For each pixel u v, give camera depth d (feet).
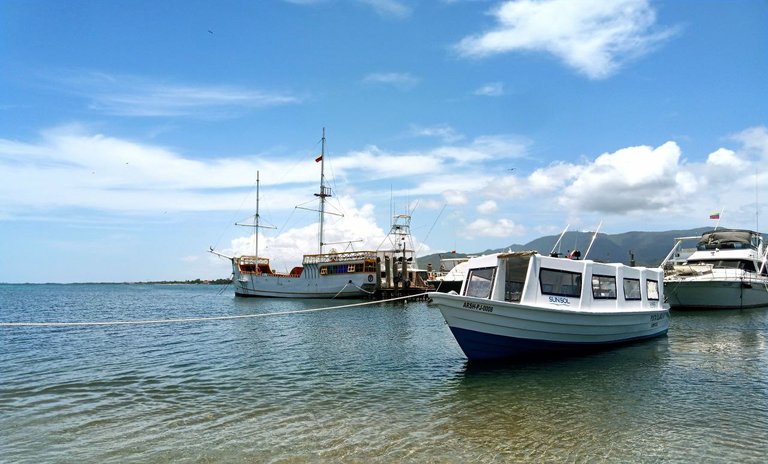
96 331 106.93
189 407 45.03
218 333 102.42
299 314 155.33
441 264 267.18
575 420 40.57
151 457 33.22
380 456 33.01
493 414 42.29
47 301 282.36
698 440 35.99
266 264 297.94
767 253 157.99
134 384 54.65
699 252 159.33
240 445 35.22
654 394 48.80
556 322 64.59
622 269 77.00
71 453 34.01
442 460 32.32
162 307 214.48
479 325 61.00
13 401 47.55
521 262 69.36
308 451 33.96
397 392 50.06
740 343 80.43
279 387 52.70
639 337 80.94
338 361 67.67
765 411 43.04
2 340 92.58
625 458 32.76
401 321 128.26
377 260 223.71
